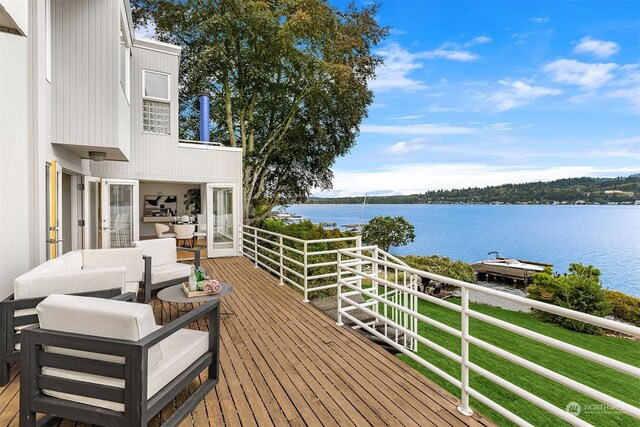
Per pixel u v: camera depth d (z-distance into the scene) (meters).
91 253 4.40
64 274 2.93
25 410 1.96
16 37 3.78
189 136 14.73
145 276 4.73
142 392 1.80
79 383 1.89
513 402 4.27
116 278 3.16
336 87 13.29
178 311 4.73
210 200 9.61
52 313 1.93
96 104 5.03
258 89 14.14
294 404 2.44
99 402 1.89
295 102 14.20
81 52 4.94
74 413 1.89
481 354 5.97
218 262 8.76
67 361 1.91
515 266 13.77
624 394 4.70
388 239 17.06
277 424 2.21
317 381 2.77
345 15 14.66
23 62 3.92
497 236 28.91
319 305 5.03
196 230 11.12
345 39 13.80
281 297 5.42
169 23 12.43
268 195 15.91
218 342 2.68
